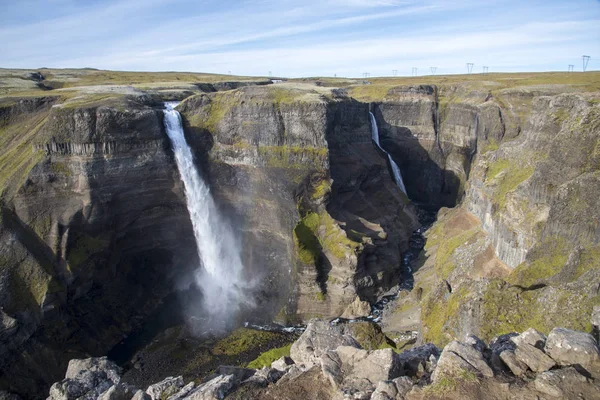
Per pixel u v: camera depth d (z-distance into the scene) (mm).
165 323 76250
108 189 77938
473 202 86000
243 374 25859
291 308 76625
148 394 24062
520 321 38594
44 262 69875
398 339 61062
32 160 76812
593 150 50500
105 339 70000
